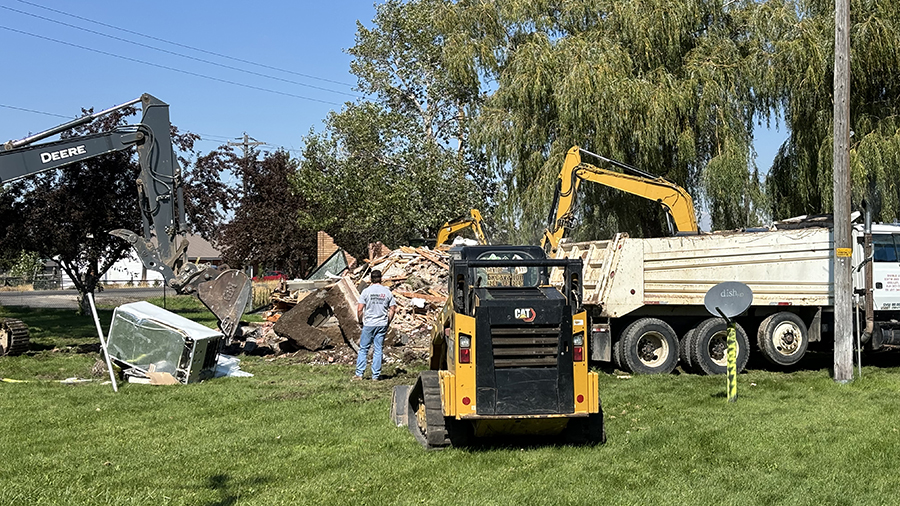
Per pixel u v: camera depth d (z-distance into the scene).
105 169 22.75
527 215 24.84
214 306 15.36
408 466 7.18
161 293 47.59
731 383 10.46
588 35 24.97
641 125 22.70
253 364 14.61
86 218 22.70
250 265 39.94
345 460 7.40
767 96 22.92
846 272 12.20
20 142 14.92
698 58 23.53
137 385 11.89
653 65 24.03
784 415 9.48
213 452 7.73
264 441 8.22
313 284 21.31
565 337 7.46
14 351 15.71
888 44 20.48
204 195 28.48
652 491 6.37
